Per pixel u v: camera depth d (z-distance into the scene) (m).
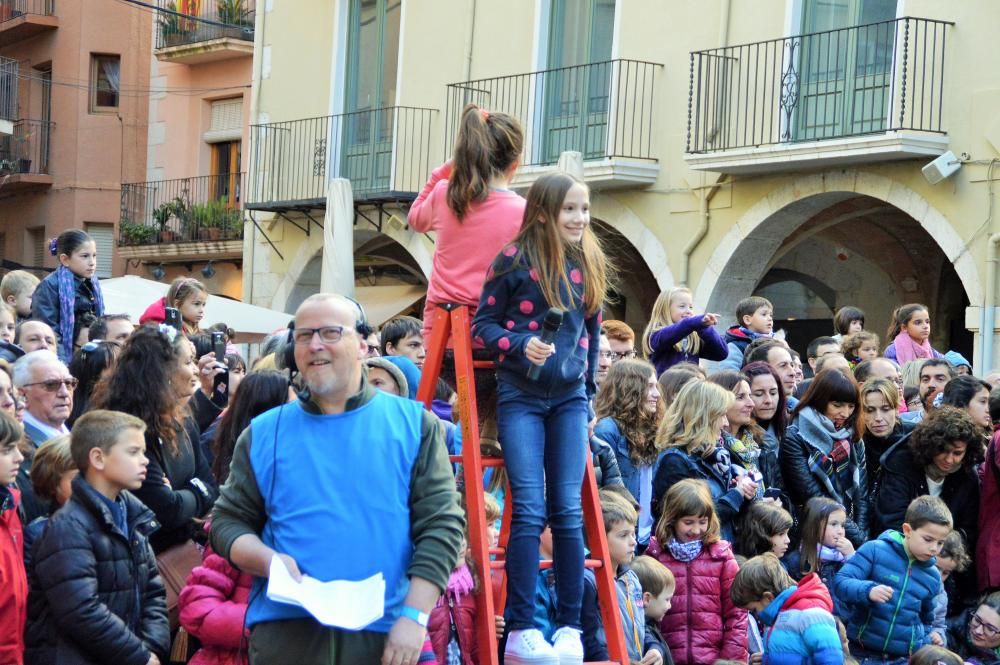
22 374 6.16
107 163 25.64
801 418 7.55
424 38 17.73
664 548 6.40
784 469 7.52
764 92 13.62
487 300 4.66
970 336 15.34
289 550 3.98
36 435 6.11
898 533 7.08
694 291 14.83
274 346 6.96
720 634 6.34
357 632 3.98
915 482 7.70
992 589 7.53
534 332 4.61
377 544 3.98
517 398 4.62
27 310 9.44
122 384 5.75
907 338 10.41
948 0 12.69
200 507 5.80
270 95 20.08
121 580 5.09
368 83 18.81
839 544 7.07
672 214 15.02
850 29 13.44
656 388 6.91
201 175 24.11
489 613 4.50
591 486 4.88
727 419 7.28
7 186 26.53
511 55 16.61
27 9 26.55
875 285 16.09
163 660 5.31
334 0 19.08
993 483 7.61
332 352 4.04
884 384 7.87
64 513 5.04
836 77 13.53
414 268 19.58
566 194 4.63
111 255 25.77
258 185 19.97
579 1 16.09
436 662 4.49
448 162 5.25
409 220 5.21
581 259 4.74
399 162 17.91
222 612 5.03
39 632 5.04
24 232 26.84
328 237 16.28
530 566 4.53
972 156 12.49
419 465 4.10
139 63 25.59
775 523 6.77
